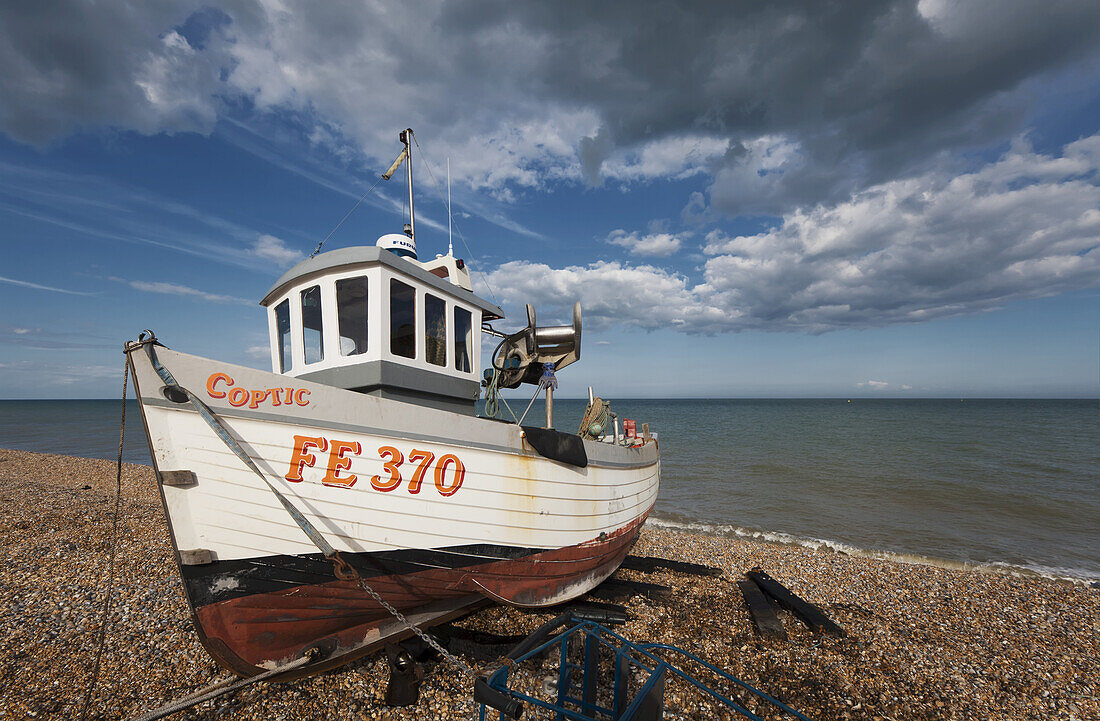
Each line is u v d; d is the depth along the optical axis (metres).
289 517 3.72
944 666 5.85
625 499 7.32
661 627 6.47
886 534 13.03
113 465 22.72
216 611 3.60
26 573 7.62
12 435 43.38
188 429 3.36
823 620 6.60
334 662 4.45
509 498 5.06
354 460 3.94
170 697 4.57
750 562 9.73
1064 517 14.56
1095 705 5.19
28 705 4.46
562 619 4.55
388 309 4.86
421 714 4.43
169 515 3.34
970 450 29.22
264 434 3.59
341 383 4.79
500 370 7.01
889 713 4.95
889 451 28.94
